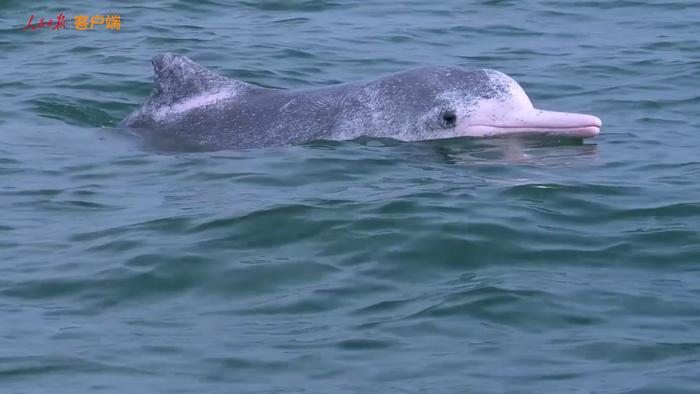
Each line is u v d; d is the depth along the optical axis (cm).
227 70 7406
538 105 6862
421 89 5881
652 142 5878
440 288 3956
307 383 3350
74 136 5981
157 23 8656
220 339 3625
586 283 3994
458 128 5794
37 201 4916
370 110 5850
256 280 4038
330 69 7575
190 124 6003
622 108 6700
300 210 4562
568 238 4378
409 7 9444
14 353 3525
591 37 8550
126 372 3416
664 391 3244
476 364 3438
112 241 4381
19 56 7812
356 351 3528
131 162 5478
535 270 4103
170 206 4759
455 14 9225
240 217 4512
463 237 4325
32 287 4022
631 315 3753
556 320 3716
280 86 7144
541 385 3306
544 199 4781
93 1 9262
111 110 6669
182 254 4222
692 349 3509
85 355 3516
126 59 7656
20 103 6619
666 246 4309
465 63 7819
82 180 5212
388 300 3881
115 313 3831
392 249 4238
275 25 8750
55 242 4422
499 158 5434
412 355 3497
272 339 3622
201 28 8581
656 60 7819
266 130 5847
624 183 5056
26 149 5722
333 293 3931
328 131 5809
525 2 9638
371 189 4888
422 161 5375
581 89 7156
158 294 3966
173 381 3366
